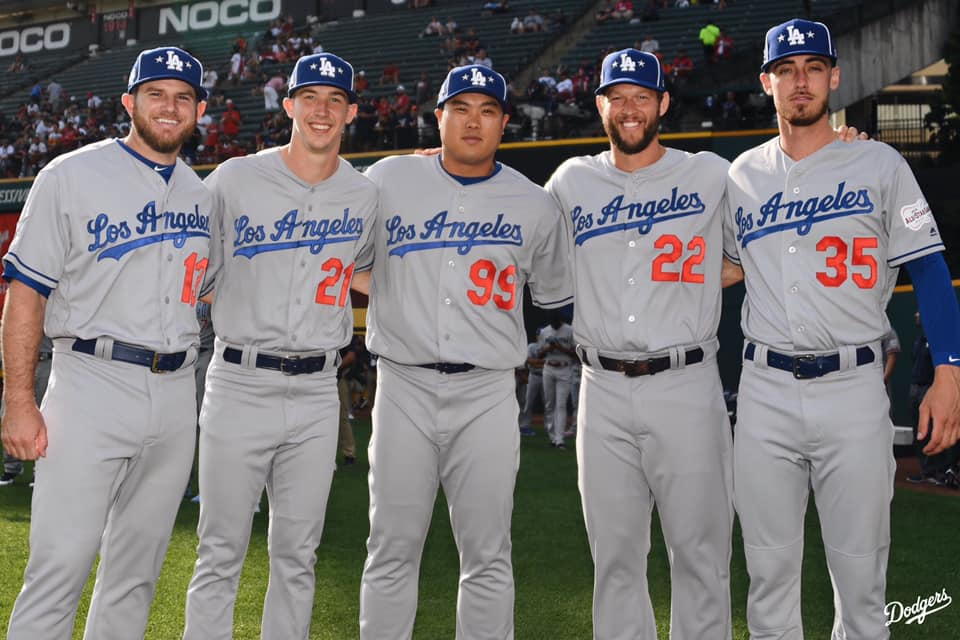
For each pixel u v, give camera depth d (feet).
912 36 63.98
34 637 10.06
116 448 10.53
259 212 12.00
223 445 11.77
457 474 12.34
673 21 70.54
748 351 11.55
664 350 11.96
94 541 10.41
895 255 11.10
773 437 11.15
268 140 61.52
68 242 10.59
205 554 11.89
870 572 10.86
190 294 11.27
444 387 12.16
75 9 103.09
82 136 71.20
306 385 11.96
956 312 10.93
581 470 12.53
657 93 12.15
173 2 99.86
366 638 12.34
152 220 10.93
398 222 12.51
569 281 13.24
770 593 11.25
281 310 11.87
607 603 12.39
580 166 12.99
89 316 10.64
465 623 12.44
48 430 10.40
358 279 13.75
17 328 10.25
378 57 80.53
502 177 12.75
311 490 12.01
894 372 37.60
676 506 11.99
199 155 61.11
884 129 71.05
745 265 11.77
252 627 14.38
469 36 77.15
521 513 23.13
